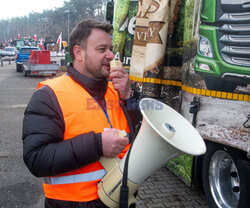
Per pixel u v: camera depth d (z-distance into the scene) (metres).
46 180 1.27
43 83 1.28
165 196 3.14
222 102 2.18
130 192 1.18
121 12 3.45
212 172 2.69
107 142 1.14
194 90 2.41
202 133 2.34
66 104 1.21
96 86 1.31
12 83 13.48
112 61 1.34
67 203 1.22
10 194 3.23
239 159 2.27
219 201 2.62
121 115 1.45
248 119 2.03
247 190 2.23
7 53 36.34
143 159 1.13
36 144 1.12
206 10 2.23
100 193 1.22
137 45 3.07
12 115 7.05
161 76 2.75
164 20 2.67
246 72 1.99
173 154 1.13
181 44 2.77
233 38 2.04
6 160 4.20
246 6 1.94
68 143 1.13
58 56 18.59
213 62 2.21
